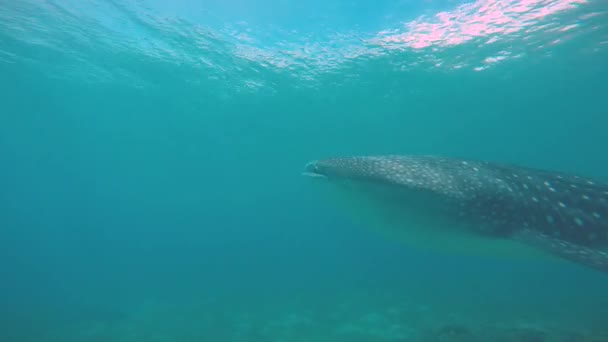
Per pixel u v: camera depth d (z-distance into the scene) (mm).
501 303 13289
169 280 27891
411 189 3570
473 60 17578
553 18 13148
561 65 18906
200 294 19516
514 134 43719
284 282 22641
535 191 3775
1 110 29547
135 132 38688
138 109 28531
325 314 12430
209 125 32531
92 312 16578
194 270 34656
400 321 10781
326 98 23828
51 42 15828
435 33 14266
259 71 19188
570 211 3668
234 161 55438
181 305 16375
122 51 16859
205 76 20203
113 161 64500
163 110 28250
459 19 13047
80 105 28141
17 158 65250
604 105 30031
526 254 3762
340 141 40188
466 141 46688
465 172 3854
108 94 24766
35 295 26531
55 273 59406
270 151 44812
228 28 14164
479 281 20594
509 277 22188
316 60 17469
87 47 16406
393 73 19328
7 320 15930
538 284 18922
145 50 16703
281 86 21562
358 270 28875
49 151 56094
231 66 18578
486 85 21938
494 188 3668
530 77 20844
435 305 13133
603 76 21500
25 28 14375
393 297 15266
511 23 13445
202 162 58688
